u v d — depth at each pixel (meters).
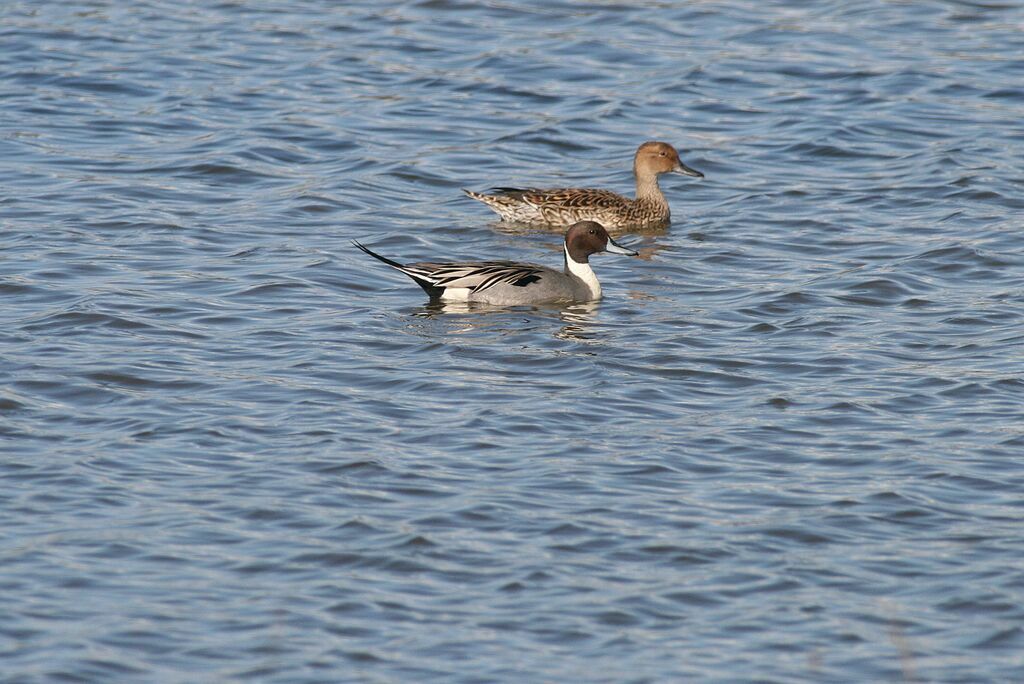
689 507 13.72
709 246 22.55
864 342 18.11
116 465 14.35
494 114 28.27
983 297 19.73
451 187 25.12
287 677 11.02
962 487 14.13
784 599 12.19
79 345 17.52
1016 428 15.45
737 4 34.34
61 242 21.45
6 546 12.77
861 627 11.80
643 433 15.36
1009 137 26.80
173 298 19.36
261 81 29.39
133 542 12.88
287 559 12.68
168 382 16.48
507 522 13.37
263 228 22.64
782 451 14.95
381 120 27.75
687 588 12.34
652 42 31.95
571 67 30.55
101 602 11.97
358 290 20.20
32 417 15.43
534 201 23.77
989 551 12.92
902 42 31.84
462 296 19.69
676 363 17.42
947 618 11.91
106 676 10.97
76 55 30.36
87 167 24.91
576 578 12.46
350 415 15.66
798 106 28.55
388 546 12.90
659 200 23.86
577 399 16.23
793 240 22.58
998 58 30.75
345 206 23.86
